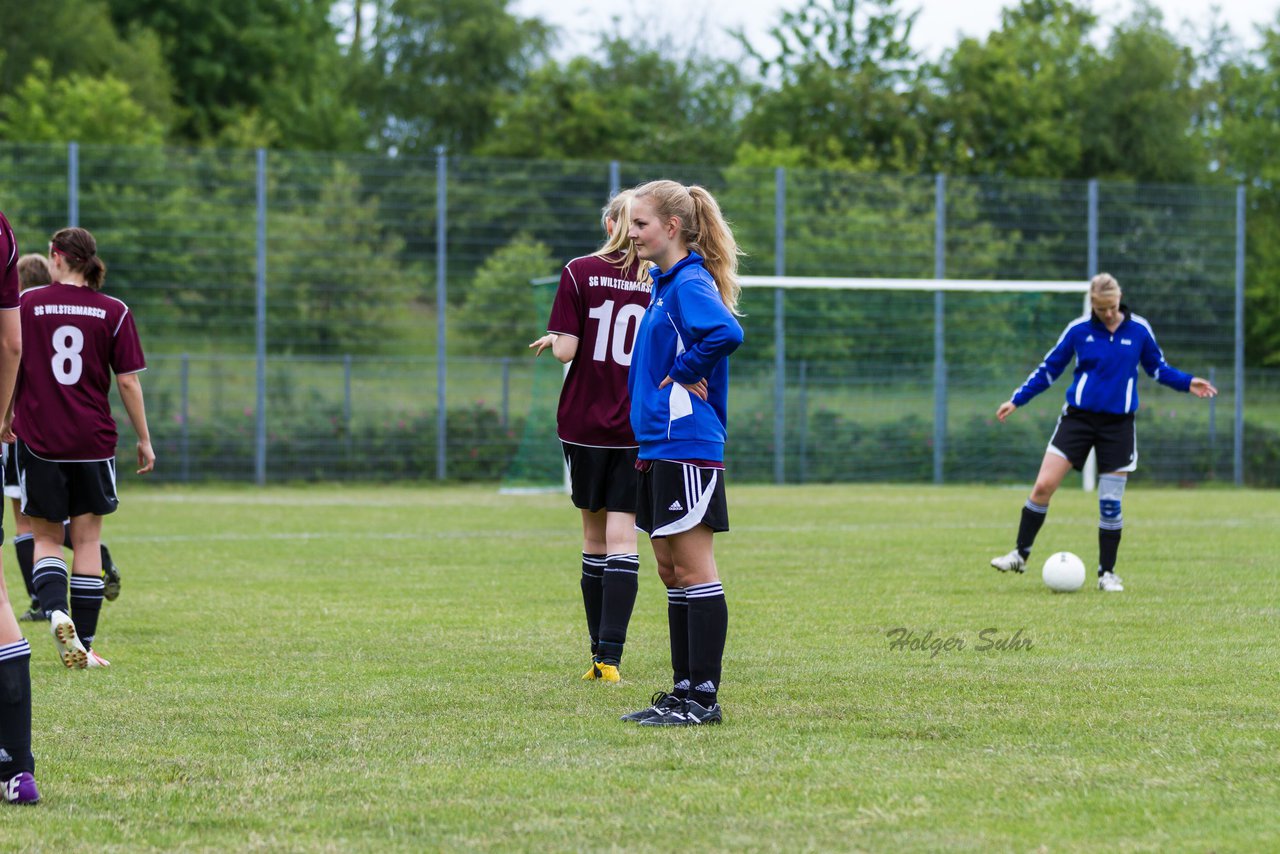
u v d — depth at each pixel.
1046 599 23.38
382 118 127.44
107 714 14.34
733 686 15.69
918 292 64.75
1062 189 67.19
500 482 62.38
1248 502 51.34
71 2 104.31
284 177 62.28
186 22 118.50
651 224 13.95
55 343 18.16
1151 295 67.50
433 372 62.75
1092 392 25.39
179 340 60.94
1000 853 9.55
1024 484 63.66
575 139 100.75
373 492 57.44
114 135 85.31
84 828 10.27
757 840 9.84
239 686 15.94
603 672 16.36
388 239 63.03
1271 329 80.12
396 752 12.59
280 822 10.38
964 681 15.93
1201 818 10.37
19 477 18.23
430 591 25.09
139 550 32.72
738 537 35.47
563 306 17.19
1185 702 14.66
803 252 66.19
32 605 22.31
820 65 103.75
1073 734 13.15
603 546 17.72
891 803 10.77
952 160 97.50
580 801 10.88
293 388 61.16
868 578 26.52
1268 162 100.50
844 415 64.25
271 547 33.50
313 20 132.00
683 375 13.49
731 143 103.00
